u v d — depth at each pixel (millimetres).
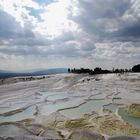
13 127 5562
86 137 4551
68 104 9328
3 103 9773
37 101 10219
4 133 4965
